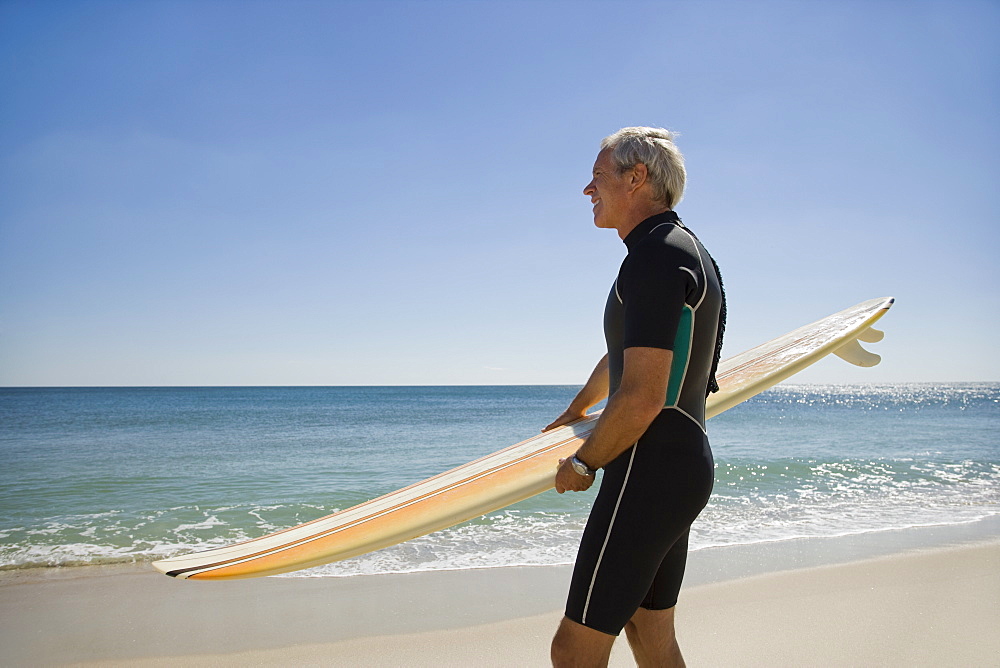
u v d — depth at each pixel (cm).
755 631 331
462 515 181
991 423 2400
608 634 156
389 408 3869
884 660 290
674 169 174
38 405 4234
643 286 151
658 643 184
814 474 1061
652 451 158
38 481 1034
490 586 434
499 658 312
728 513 720
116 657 318
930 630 327
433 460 1321
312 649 325
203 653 322
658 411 148
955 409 3872
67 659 316
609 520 158
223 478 1071
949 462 1220
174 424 2425
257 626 359
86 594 429
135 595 425
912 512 724
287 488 967
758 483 966
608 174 178
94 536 653
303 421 2581
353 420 2661
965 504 782
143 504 837
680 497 157
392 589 428
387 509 196
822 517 692
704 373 167
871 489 908
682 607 373
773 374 216
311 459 1343
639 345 148
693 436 162
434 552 532
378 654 318
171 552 579
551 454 202
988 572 442
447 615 374
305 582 445
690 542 558
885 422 2486
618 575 155
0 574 493
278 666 305
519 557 516
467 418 2795
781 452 1410
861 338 275
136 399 5669
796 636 322
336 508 809
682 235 162
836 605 371
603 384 228
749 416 2947
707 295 161
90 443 1689
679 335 157
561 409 3634
